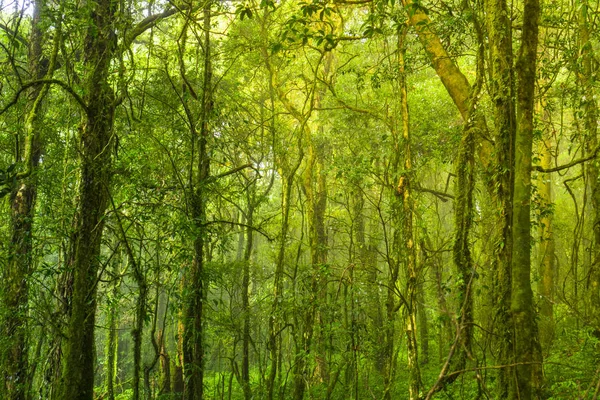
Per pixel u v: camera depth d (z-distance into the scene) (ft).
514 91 19.03
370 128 46.21
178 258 26.63
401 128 29.81
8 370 29.68
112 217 25.23
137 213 25.70
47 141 30.60
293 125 57.11
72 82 25.27
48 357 26.27
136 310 25.91
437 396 28.35
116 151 26.13
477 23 22.75
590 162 29.12
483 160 24.93
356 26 49.47
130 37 31.42
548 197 49.16
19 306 28.50
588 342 29.71
